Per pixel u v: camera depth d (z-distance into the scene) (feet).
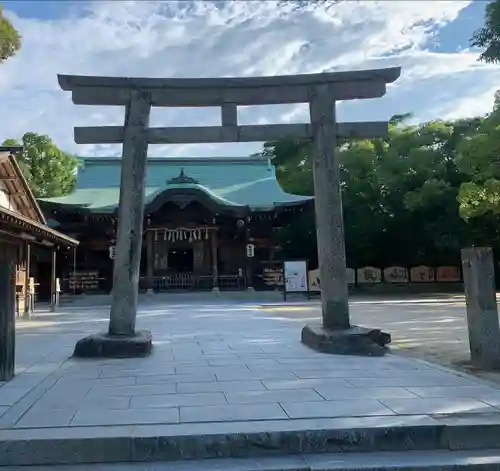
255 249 101.86
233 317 52.29
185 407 16.22
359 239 107.76
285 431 13.73
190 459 13.30
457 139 99.09
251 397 17.40
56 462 13.12
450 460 13.01
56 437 13.38
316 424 14.25
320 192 30.76
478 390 18.17
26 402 17.16
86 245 98.53
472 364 23.80
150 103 30.48
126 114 30.19
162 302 81.87
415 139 103.96
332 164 30.81
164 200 92.17
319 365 23.59
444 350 29.22
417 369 22.45
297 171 125.39
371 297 88.38
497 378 20.92
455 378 20.35
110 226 98.58
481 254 23.72
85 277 96.02
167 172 116.78
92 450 13.24
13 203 64.13
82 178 114.11
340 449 13.69
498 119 51.88
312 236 108.17
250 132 30.86
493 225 98.73
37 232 50.96
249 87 31.04
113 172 116.67
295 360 25.13
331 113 31.14
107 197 104.58
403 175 102.22
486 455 13.37
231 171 118.42
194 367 23.47
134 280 28.99
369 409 15.72
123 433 13.67
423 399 16.92
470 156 54.49
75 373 22.36
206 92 30.83
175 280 95.25
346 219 109.19
